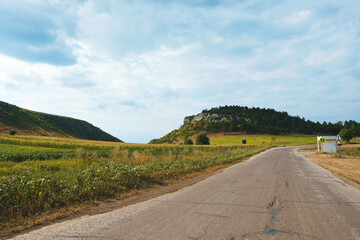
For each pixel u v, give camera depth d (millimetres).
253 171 12891
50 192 6090
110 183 7625
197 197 6297
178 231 3697
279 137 140375
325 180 9531
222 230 3730
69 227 4031
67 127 176500
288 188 7648
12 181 6062
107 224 4133
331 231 3717
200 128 195000
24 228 4062
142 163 15094
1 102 139000
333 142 39531
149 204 5605
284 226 3939
